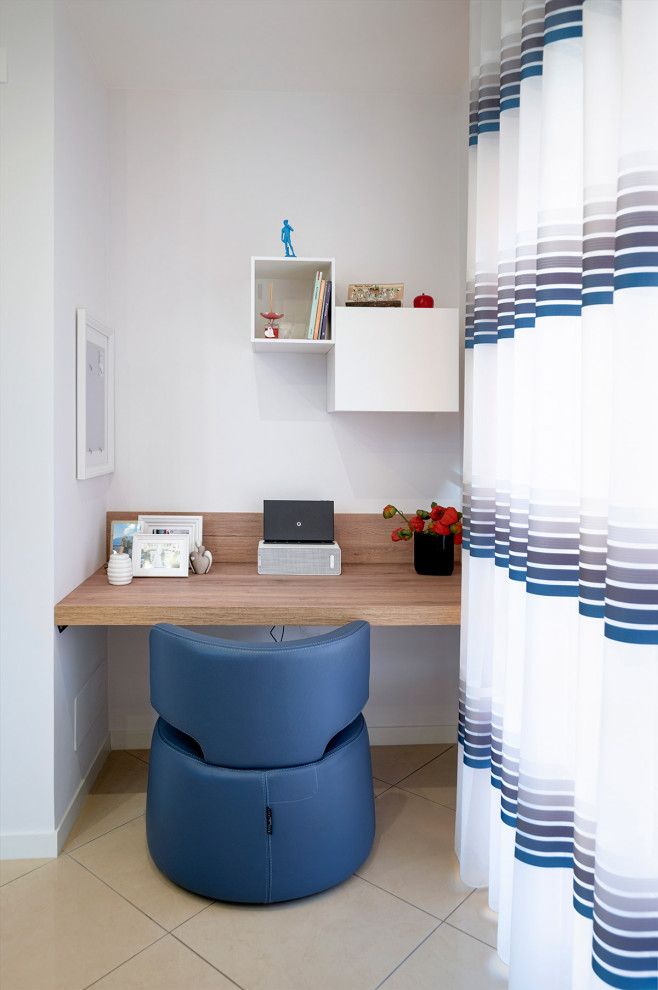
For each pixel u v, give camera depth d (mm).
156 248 2920
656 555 1188
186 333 2943
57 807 2266
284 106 2932
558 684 1528
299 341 2660
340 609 2268
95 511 2764
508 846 1775
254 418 2982
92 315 2496
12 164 2145
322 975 1753
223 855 1938
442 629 3129
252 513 2992
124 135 2891
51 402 2188
